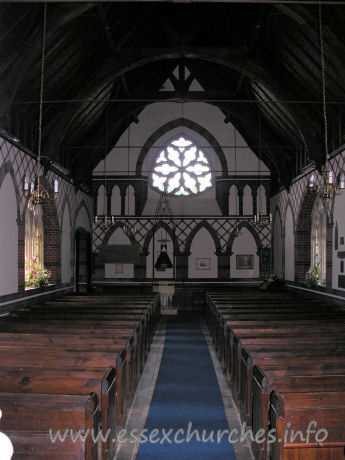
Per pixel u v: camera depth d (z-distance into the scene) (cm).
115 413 627
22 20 1038
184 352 1249
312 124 1495
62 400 430
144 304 1416
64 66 1312
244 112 1914
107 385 530
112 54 1477
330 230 1445
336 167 1374
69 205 1902
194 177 2397
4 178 1171
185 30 1588
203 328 1659
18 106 1248
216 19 1540
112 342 788
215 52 1484
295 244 1844
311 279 1619
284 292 1848
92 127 1891
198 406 804
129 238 2341
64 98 1470
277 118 1769
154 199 2384
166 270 2333
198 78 1956
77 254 2083
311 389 525
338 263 1371
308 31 1122
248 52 1485
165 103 2355
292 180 1911
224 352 1020
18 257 1288
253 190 2347
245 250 2345
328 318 1091
